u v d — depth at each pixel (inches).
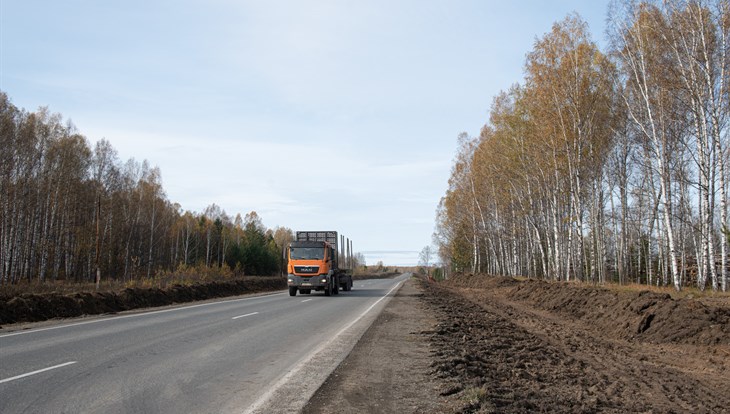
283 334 483.2
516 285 1378.0
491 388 278.5
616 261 1572.3
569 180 1189.1
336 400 245.1
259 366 326.6
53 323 575.8
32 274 1621.6
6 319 618.8
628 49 915.4
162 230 2527.1
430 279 3110.2
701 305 534.9
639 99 964.6
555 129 1131.9
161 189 2541.8
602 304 725.9
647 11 874.8
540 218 1668.3
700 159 826.2
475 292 1480.1
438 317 641.6
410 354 374.0
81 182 1921.8
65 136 1806.1
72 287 1083.9
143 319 619.5
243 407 231.6
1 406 227.5
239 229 3949.3
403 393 260.4
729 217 957.8
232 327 536.7
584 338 571.2
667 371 398.9
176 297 1056.8
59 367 316.5
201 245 3174.2
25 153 1571.1
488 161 1576.0
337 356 365.1
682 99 863.7
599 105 1122.0
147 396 248.7
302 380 287.3
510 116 1325.0
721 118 884.0
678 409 283.6
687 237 1314.0
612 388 320.5
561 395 287.3
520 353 420.2
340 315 679.1
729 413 283.3
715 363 422.0
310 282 1167.0
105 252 2046.0
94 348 392.5
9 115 1488.7
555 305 876.0
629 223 1437.0
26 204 1556.3
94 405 231.3
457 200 2260.1
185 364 331.6
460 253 2765.7
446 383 281.1
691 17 816.3
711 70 816.3
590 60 1118.4
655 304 596.7
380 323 582.6
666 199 847.1
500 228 1993.1
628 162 1323.8
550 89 1123.3
